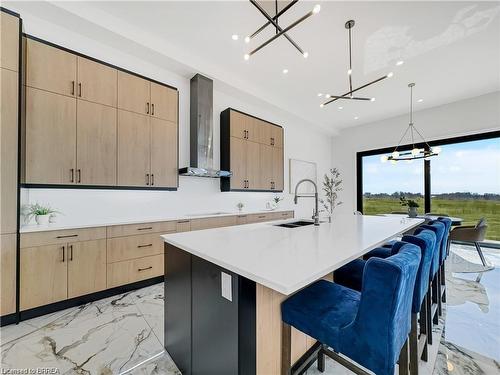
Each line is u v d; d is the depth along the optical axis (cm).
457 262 382
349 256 116
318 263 104
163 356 163
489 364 156
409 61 355
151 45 306
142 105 315
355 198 675
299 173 619
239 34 304
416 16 265
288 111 525
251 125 461
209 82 384
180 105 379
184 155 383
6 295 201
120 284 268
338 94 476
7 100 203
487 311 227
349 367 120
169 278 161
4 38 203
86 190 289
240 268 97
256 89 452
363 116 597
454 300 250
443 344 177
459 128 495
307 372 147
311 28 285
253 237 165
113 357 162
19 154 209
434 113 531
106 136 282
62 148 250
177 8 261
